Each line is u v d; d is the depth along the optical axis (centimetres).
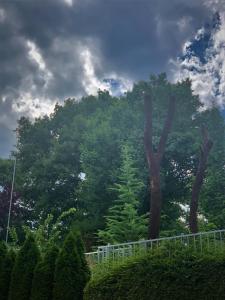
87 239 2938
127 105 3117
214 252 832
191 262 838
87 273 1155
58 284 1124
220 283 782
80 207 3494
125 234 2183
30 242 1298
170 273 852
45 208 3575
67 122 3984
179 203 3091
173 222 2831
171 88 3173
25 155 4116
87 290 1041
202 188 3048
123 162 2581
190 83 3259
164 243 916
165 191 2978
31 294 1195
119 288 945
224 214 2861
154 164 1675
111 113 3134
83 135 3234
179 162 2986
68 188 3566
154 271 881
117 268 973
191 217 1817
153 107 3066
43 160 3634
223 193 3019
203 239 891
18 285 1245
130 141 2833
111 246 1115
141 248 990
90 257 1235
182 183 3020
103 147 2945
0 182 4300
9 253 1370
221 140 3262
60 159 3566
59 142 3738
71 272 1130
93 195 2938
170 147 2839
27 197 3997
